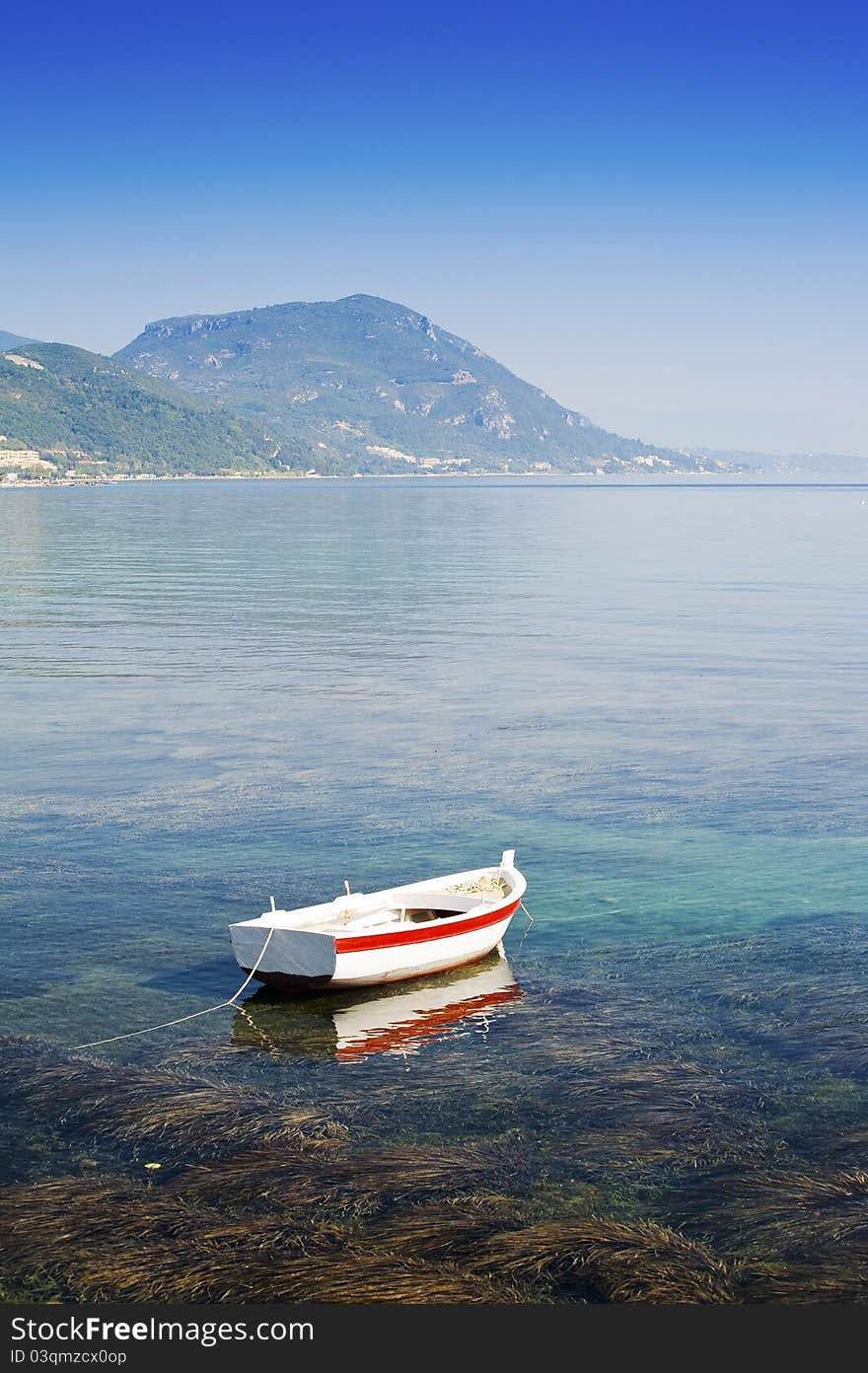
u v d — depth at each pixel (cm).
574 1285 1255
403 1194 1385
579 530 16675
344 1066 1733
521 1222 1336
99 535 14462
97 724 3953
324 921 2166
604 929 2258
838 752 3619
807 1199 1381
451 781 3262
